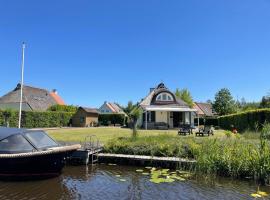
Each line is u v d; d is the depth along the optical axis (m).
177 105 45.12
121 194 11.12
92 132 31.56
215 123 56.38
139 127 42.22
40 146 13.60
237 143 15.96
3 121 40.06
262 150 13.71
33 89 62.41
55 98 70.25
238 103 73.12
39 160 12.92
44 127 47.81
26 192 11.38
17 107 55.47
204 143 16.69
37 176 13.34
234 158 14.05
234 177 13.62
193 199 10.53
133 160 17.17
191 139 19.25
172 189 11.76
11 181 13.03
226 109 67.81
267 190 11.72
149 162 16.83
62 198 10.64
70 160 17.55
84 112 56.59
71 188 11.95
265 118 28.17
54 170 13.60
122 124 60.88
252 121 30.03
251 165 13.48
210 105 83.00
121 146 18.80
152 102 45.50
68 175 14.42
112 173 14.95
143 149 18.22
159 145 18.12
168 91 45.34
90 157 17.83
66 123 54.94
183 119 44.16
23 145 13.30
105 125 61.97
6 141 13.33
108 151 18.94
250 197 10.77
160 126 40.31
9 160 12.70
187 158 16.06
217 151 14.75
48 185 12.41
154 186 12.23
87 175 14.44
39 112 46.97
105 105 86.19
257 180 13.02
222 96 68.69
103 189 11.80
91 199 10.54
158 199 10.54
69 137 25.16
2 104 56.41
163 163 16.39
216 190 11.64
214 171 14.08
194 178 13.58
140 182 12.91
